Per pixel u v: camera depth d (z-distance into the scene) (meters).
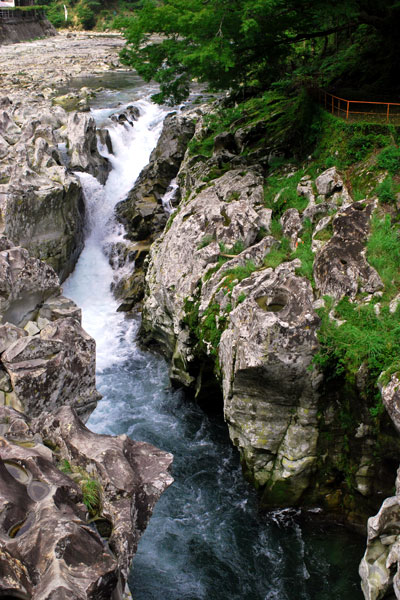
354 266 15.85
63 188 24.81
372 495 14.66
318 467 15.09
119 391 21.03
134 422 19.42
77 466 9.81
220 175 24.19
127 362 22.77
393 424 13.37
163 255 21.77
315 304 15.52
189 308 18.58
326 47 35.38
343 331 14.50
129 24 23.62
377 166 20.23
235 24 21.44
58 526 7.83
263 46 25.11
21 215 23.11
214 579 14.19
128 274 26.78
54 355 12.51
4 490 8.33
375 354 13.79
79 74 54.25
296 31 26.30
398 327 14.29
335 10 22.44
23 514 8.23
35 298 14.38
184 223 20.52
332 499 15.28
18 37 78.94
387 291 15.64
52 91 45.34
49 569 7.34
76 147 29.38
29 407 11.98
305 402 14.56
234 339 15.24
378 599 11.05
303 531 15.27
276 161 24.67
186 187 25.97
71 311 14.64
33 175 24.67
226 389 15.89
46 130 28.59
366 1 23.48
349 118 22.94
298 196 21.41
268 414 15.03
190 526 15.57
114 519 8.98
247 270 17.89
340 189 20.36
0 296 13.43
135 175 32.06
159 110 38.38
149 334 23.42
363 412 14.12
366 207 17.83
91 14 96.88
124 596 9.15
